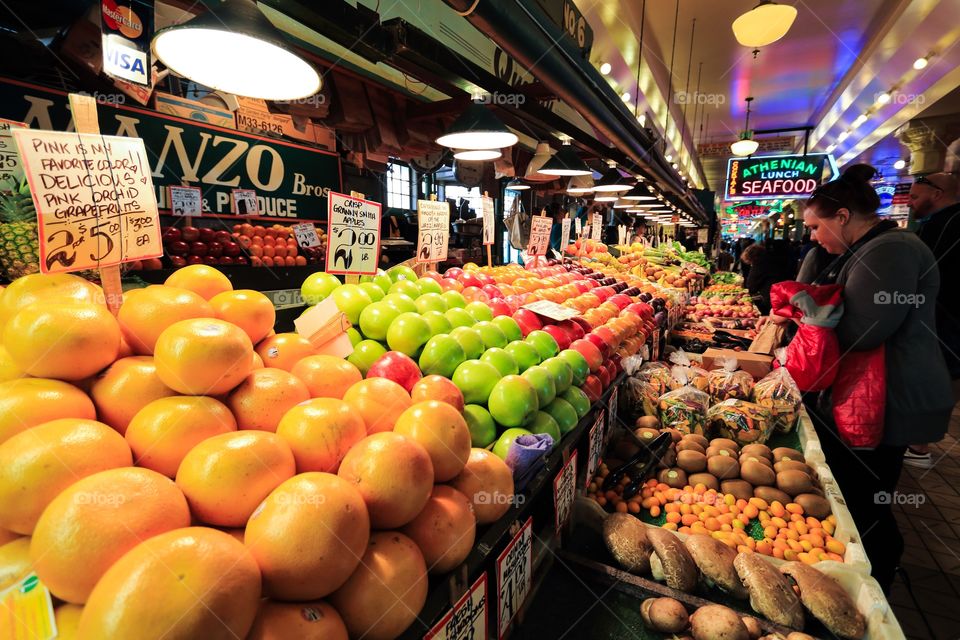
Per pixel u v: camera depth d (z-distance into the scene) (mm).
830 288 1876
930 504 2986
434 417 897
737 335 3965
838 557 1355
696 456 1790
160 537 528
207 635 484
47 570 511
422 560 753
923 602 2201
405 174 7023
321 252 4078
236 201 3807
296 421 772
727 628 1069
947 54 5492
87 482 547
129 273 2688
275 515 607
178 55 1636
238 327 859
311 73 1741
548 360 1542
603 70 5785
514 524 1085
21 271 1631
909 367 1797
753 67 6984
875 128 8656
